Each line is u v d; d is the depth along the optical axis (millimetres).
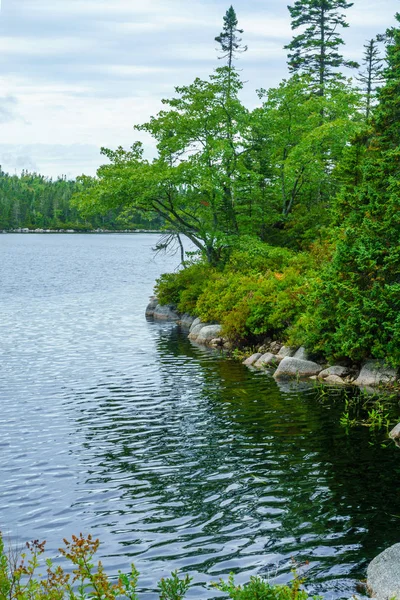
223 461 13961
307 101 44406
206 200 39906
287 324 27453
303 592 6543
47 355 27625
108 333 34344
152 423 17047
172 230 41438
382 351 20328
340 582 8852
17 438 15898
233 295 31266
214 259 41469
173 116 38781
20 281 67750
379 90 25422
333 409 17922
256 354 25891
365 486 12281
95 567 9516
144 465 13852
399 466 13305
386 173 22844
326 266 25562
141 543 10266
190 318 37688
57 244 175875
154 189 37094
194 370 24203
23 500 12109
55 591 6184
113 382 22188
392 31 26344
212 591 8719
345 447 14633
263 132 39750
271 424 16641
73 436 16016
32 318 39875
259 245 37938
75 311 43719
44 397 20094
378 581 8508
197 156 39188
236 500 11852
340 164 28391
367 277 21422
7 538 10570
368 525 10594
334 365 22406
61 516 11383
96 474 13383
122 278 73062
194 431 16219
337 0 58438
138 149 40625
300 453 14312
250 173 39312
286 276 29312
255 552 9836
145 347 29906
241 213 42438
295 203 44656
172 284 41062
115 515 11367
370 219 21953
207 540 10305
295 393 19969
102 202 38531
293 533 10430
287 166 40031
